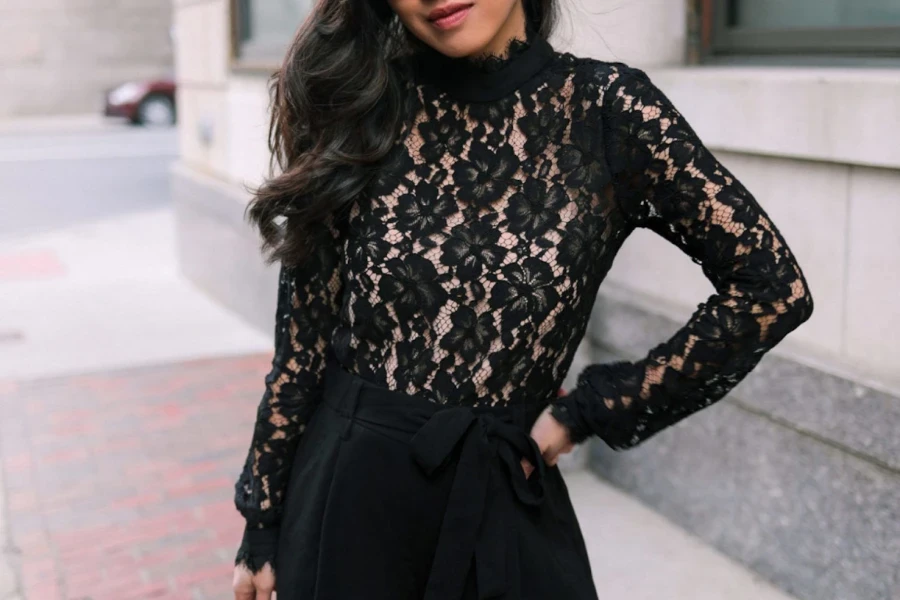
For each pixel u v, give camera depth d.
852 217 2.97
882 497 2.92
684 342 1.50
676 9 3.79
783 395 3.16
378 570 1.57
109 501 4.24
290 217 1.63
